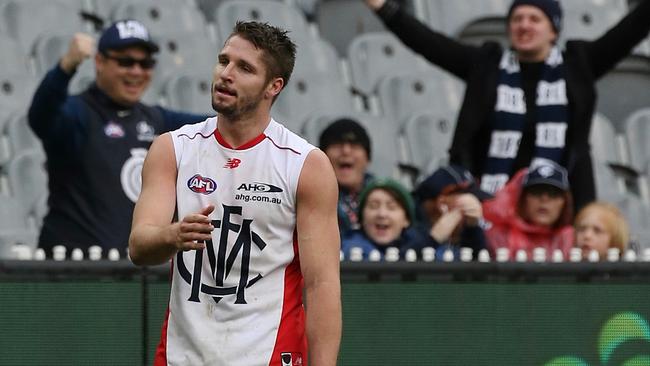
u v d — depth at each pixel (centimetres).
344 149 2484
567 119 2489
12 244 2716
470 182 2341
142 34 2289
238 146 1475
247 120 1469
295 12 3659
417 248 2156
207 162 1477
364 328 1933
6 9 3372
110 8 3522
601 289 1989
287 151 1477
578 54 2509
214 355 1459
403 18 2528
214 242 1466
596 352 1984
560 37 3812
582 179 2494
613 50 2503
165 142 1488
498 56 2517
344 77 3606
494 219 2306
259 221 1469
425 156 3384
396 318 1941
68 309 1859
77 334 1861
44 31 3391
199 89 3297
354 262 1936
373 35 3659
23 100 3166
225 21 3578
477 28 3766
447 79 3609
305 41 3581
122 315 1872
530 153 2484
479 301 1959
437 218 2344
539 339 1970
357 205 2430
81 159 2248
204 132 1490
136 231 1420
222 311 1467
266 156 1475
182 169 1478
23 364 1847
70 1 3488
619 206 3381
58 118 2203
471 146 2503
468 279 1958
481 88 2488
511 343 1966
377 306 1938
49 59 3278
